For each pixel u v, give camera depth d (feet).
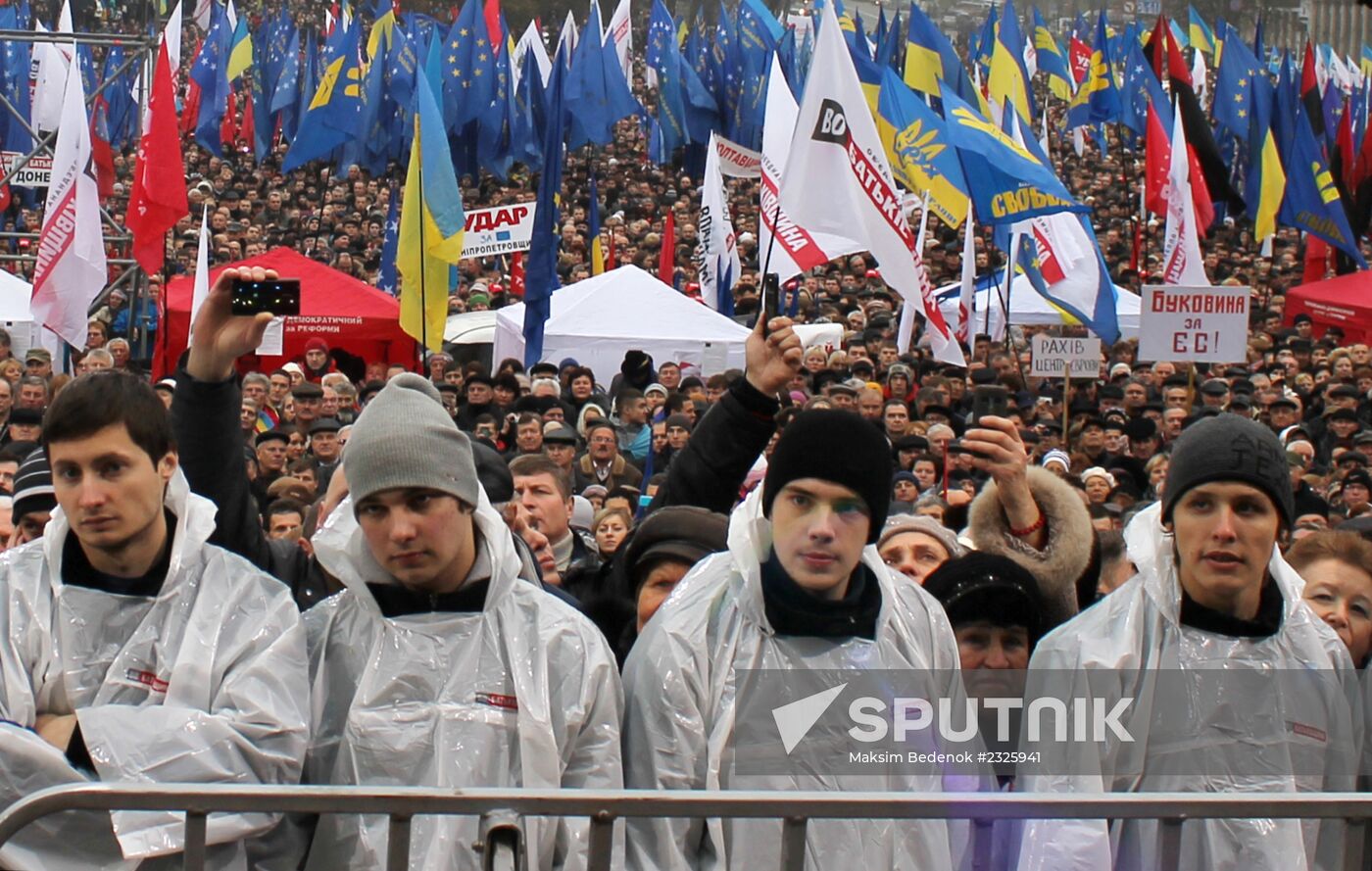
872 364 53.42
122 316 58.95
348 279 56.13
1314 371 63.41
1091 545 13.29
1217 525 10.44
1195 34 165.27
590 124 101.04
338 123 89.61
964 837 10.94
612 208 115.34
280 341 46.32
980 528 13.26
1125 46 126.52
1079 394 54.19
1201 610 10.72
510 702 9.87
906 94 46.93
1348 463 40.24
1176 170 53.36
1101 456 44.01
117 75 51.98
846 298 75.00
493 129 101.91
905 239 29.71
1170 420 45.39
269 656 9.66
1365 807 9.33
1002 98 66.18
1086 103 101.35
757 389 14.21
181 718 9.27
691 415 43.24
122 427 9.59
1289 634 10.74
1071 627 10.88
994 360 54.90
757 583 10.34
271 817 9.38
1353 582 13.25
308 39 116.26
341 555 10.22
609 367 55.72
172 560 9.81
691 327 56.24
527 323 46.29
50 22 167.84
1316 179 78.07
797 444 10.32
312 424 39.01
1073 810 9.20
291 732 9.54
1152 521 11.05
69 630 9.68
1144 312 39.32
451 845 9.55
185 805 8.58
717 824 10.05
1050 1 242.99
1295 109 95.50
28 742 9.09
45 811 8.47
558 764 9.77
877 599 10.57
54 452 9.57
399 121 94.63
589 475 37.86
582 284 58.03
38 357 44.75
